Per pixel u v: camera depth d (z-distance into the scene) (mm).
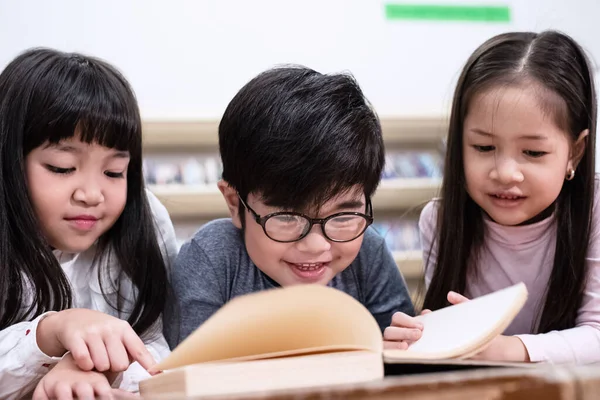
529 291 1044
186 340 487
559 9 2607
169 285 942
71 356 584
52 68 828
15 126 806
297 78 824
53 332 611
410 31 2562
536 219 1003
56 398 521
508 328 1066
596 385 363
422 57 2566
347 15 2531
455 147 983
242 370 426
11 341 646
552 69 898
